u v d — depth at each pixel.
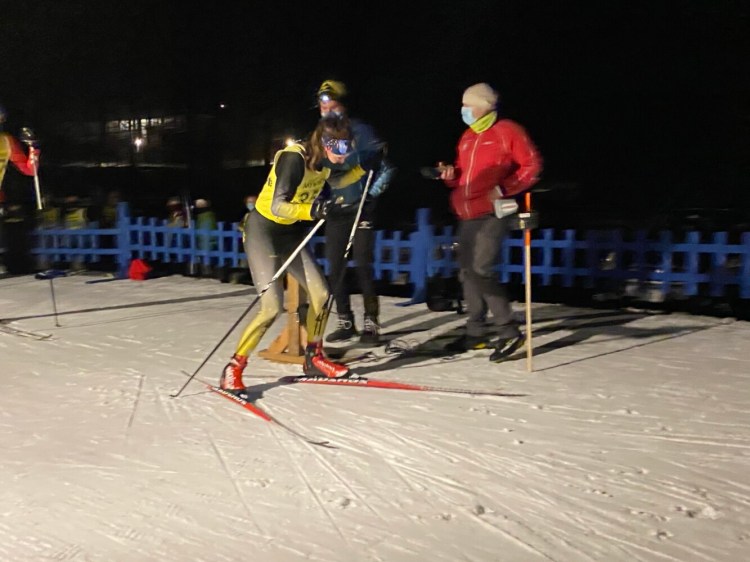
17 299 8.98
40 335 7.07
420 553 3.17
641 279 7.84
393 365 5.83
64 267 12.04
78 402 5.11
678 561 3.09
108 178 24.98
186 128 27.36
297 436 4.42
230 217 18.78
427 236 8.31
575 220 15.81
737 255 9.97
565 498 3.62
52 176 24.25
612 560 3.10
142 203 20.75
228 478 3.89
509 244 8.45
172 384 5.46
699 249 7.54
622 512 3.48
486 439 4.32
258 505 3.60
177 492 3.75
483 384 5.31
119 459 4.16
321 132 4.79
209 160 27.08
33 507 3.62
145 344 6.65
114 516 3.53
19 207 12.20
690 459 4.02
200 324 7.40
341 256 6.24
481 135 5.67
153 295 9.12
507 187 5.54
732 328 6.84
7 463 4.13
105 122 26.28
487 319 7.20
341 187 5.55
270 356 5.94
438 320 7.35
